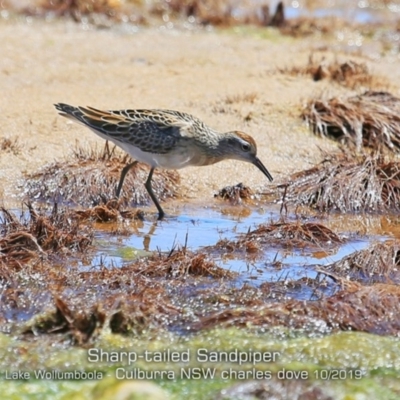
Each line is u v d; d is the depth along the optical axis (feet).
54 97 59.93
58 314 34.68
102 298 36.91
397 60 75.46
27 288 37.91
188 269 40.01
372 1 98.07
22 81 62.54
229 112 59.00
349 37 82.99
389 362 33.55
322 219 49.21
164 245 43.75
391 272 41.50
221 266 41.39
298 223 45.50
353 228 48.06
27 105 58.29
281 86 63.93
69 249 42.11
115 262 41.19
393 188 51.83
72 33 75.77
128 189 50.24
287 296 38.37
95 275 39.01
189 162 49.03
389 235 47.14
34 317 34.86
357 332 35.40
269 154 55.26
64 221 44.24
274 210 50.06
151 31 79.05
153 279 39.19
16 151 52.90
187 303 37.27
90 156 52.70
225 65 69.00
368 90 63.21
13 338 34.04
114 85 63.05
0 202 48.52
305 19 86.43
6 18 77.87
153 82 63.98
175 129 47.91
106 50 71.72
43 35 74.02
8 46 69.87
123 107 58.90
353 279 40.73
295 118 59.00
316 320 35.70
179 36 78.18
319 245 44.86
